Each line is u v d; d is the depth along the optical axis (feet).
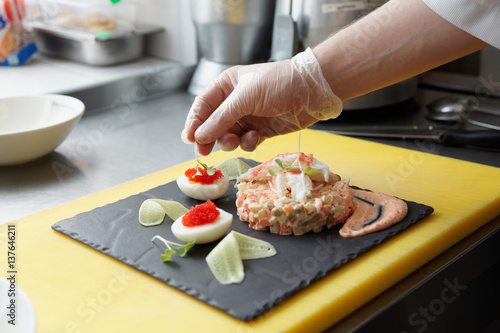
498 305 3.43
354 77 3.20
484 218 3.40
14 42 6.09
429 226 3.16
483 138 4.41
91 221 3.24
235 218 3.28
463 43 2.98
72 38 6.09
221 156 4.28
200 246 2.98
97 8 5.94
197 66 6.23
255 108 3.29
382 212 3.25
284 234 3.07
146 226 3.19
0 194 3.79
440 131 4.66
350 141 4.54
